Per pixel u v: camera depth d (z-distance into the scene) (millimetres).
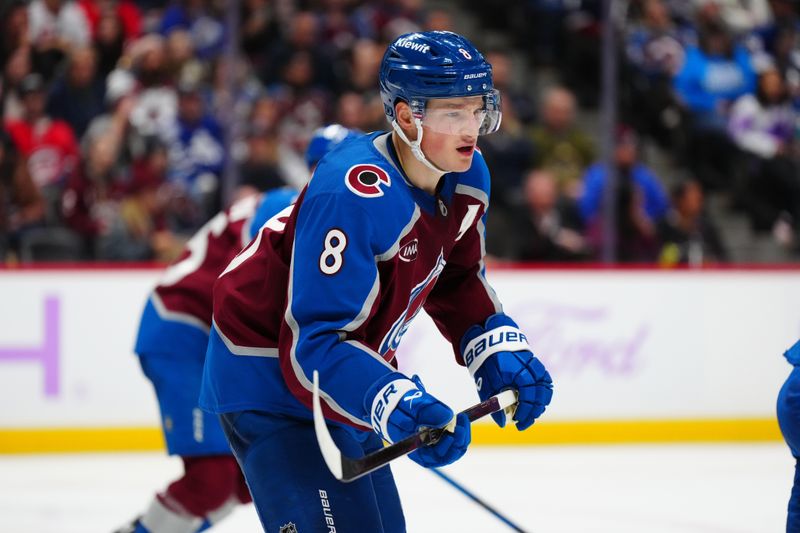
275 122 16531
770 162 18047
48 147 15445
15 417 14047
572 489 12180
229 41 15758
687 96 18078
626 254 16281
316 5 17719
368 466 4250
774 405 15438
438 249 4980
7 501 11461
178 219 15781
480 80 4691
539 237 16188
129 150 15766
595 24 18438
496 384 5254
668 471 13234
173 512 7652
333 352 4500
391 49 4820
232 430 5133
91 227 15359
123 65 16188
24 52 15812
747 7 18859
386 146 4855
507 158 16922
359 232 4531
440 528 10312
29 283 14078
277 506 4797
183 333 8117
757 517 10898
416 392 4391
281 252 4973
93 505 11305
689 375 15234
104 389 14195
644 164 17844
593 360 14992
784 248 17844
